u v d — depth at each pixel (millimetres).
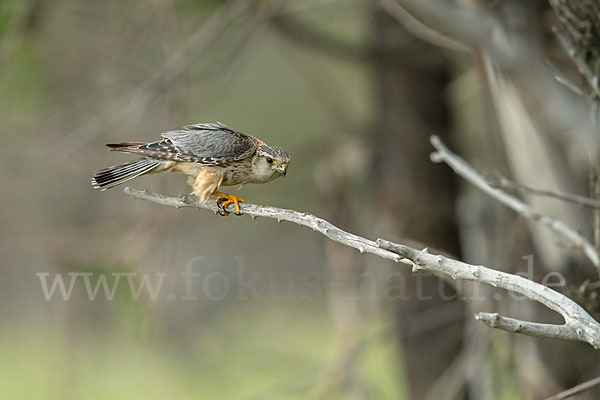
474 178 7785
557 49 9242
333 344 13516
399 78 13383
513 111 9086
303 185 15258
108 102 13273
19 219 13469
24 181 13453
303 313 21703
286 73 20234
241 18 12734
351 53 12711
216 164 8664
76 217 13422
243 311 20312
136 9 13242
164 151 8633
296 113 20500
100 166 12617
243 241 21094
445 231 13297
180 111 11953
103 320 14102
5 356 22047
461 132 14961
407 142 13344
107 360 14711
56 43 13344
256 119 20453
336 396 12148
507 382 11281
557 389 10305
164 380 15055
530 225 10367
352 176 13883
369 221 13852
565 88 7805
